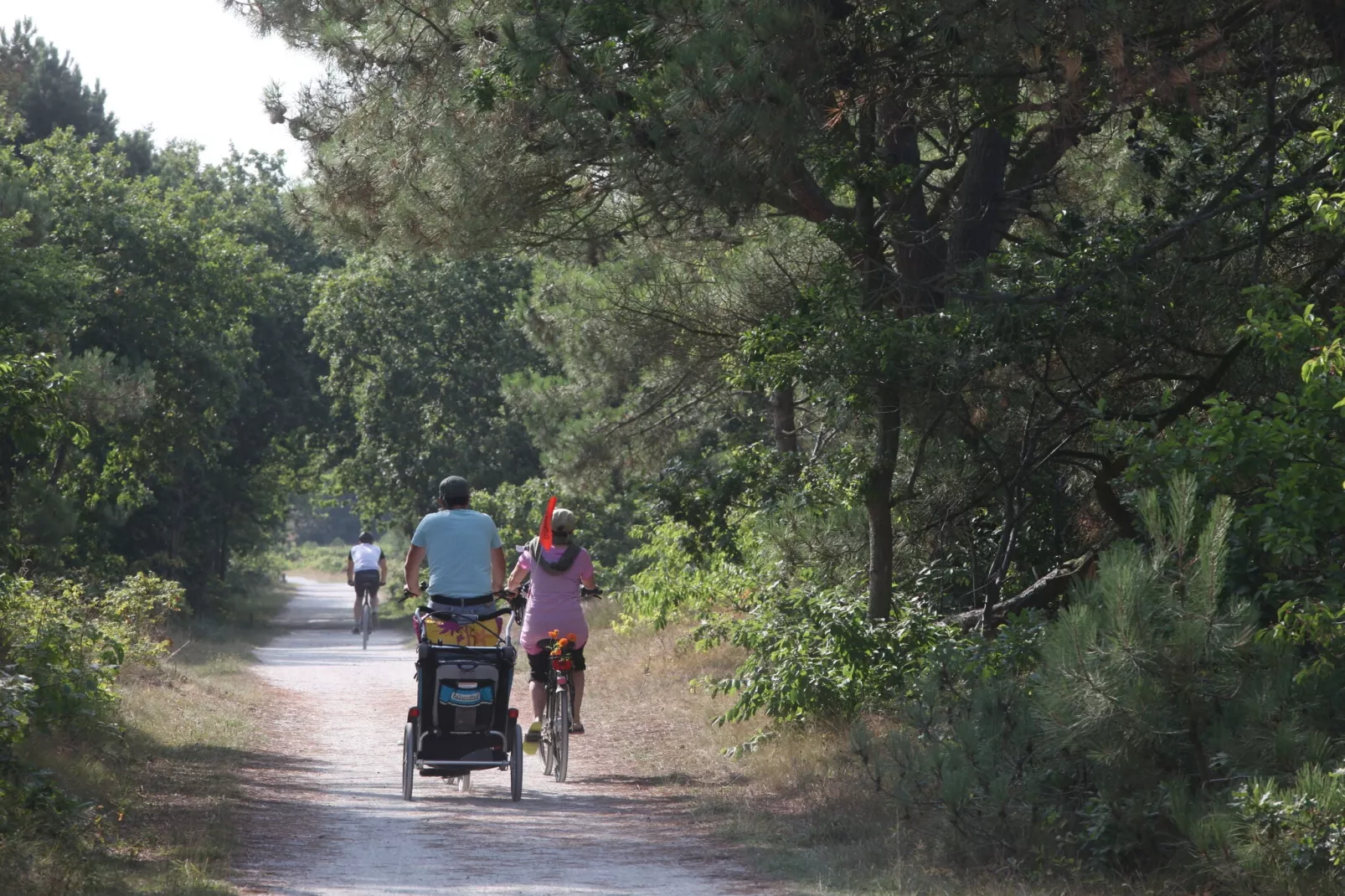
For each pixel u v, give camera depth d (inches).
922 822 466.6
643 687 1012.5
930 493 809.5
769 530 845.8
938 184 917.8
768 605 773.9
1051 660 426.9
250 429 2930.6
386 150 742.5
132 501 2234.3
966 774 451.2
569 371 1365.7
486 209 739.4
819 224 743.1
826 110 660.7
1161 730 417.1
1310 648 461.7
